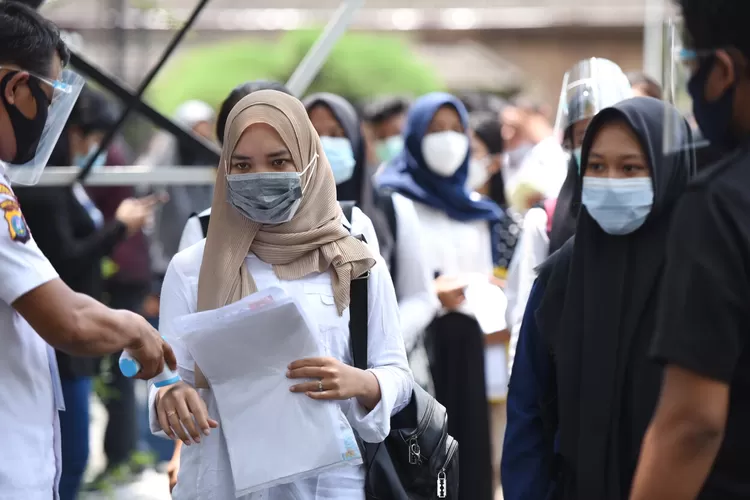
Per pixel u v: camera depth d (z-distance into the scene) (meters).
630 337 6.86
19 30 6.27
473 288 10.98
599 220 6.98
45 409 6.46
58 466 6.65
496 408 12.28
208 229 6.88
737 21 4.98
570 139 8.74
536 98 41.16
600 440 6.84
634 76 10.70
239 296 6.70
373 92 32.69
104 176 11.24
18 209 6.17
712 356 4.83
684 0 5.17
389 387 6.70
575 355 7.00
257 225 6.82
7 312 6.26
